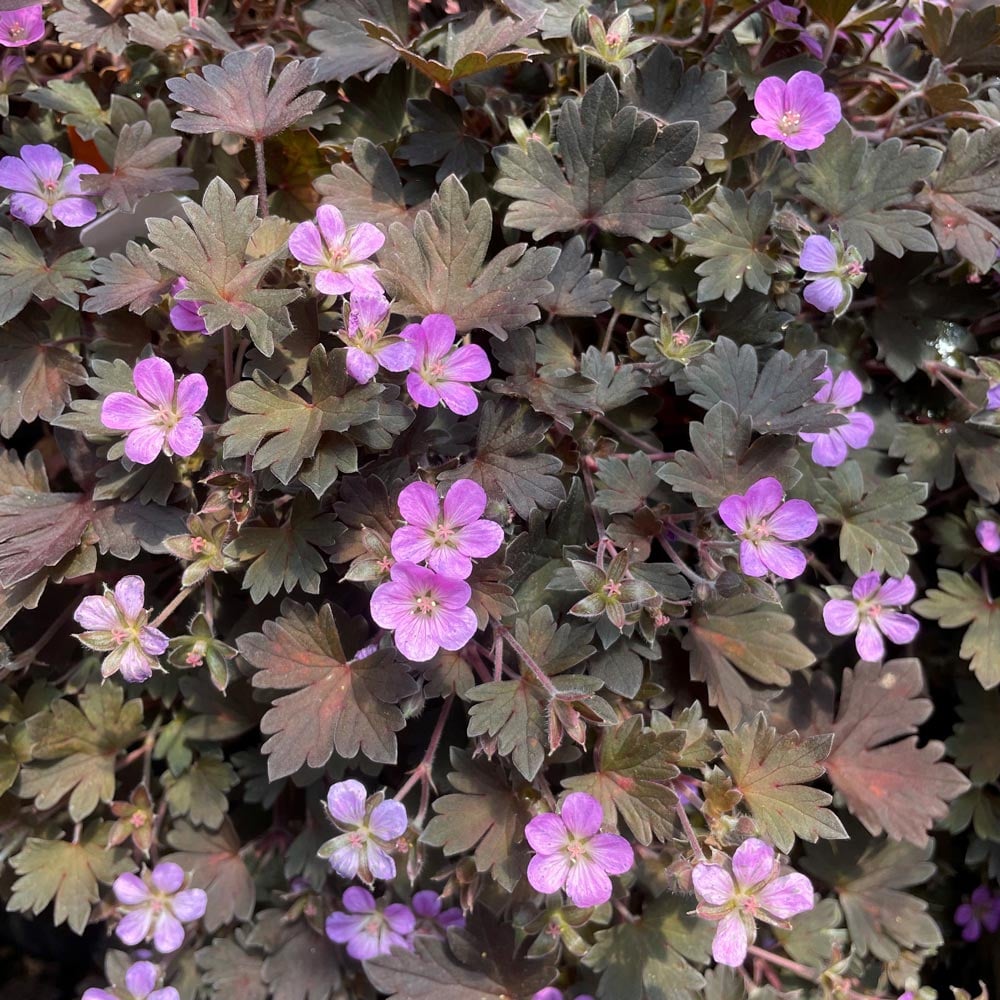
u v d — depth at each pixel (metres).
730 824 0.35
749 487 0.36
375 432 0.34
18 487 0.38
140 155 0.39
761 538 0.35
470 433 0.37
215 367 0.39
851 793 0.39
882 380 0.43
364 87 0.42
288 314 0.34
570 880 0.33
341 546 0.36
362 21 0.36
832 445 0.38
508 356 0.37
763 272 0.39
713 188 0.39
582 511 0.37
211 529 0.35
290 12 0.45
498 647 0.35
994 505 0.42
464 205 0.36
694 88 0.39
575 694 0.34
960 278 0.41
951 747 0.42
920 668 0.40
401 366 0.34
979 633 0.41
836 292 0.37
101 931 0.47
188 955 0.41
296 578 0.35
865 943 0.40
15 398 0.38
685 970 0.38
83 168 0.39
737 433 0.36
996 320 0.42
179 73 0.42
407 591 0.33
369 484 0.35
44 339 0.39
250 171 0.41
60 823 0.41
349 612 0.38
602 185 0.39
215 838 0.41
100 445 0.37
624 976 0.38
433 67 0.37
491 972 0.37
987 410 0.40
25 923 0.49
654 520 0.37
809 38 0.42
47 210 0.38
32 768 0.39
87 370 0.40
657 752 0.35
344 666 0.36
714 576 0.36
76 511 0.37
